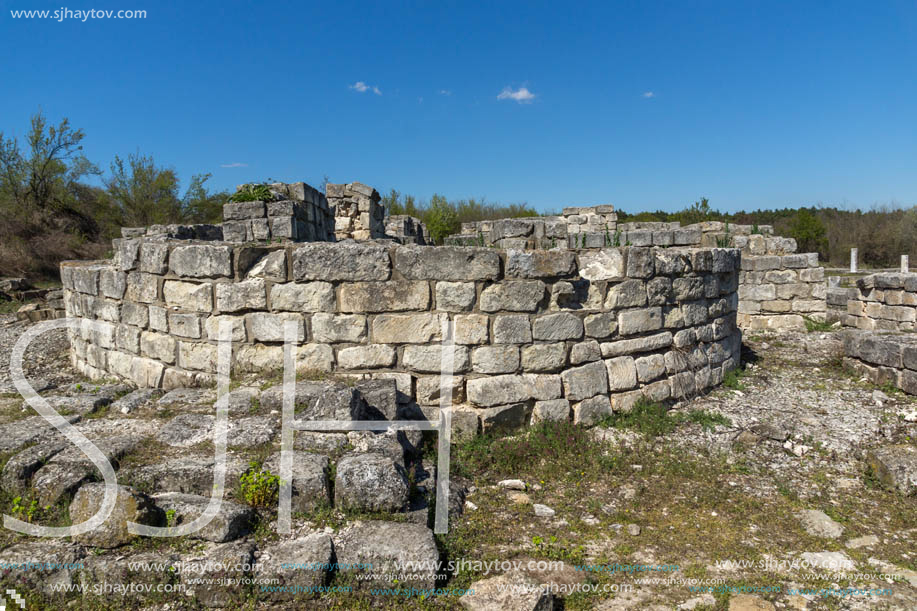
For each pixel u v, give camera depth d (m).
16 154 29.02
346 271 5.82
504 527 4.40
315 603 3.36
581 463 5.51
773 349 11.01
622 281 6.55
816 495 5.08
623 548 4.16
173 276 6.33
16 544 3.55
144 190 31.14
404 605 3.41
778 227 44.22
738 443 6.12
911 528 4.54
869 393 7.73
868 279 12.92
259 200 11.26
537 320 6.04
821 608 3.55
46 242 25.27
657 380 7.00
